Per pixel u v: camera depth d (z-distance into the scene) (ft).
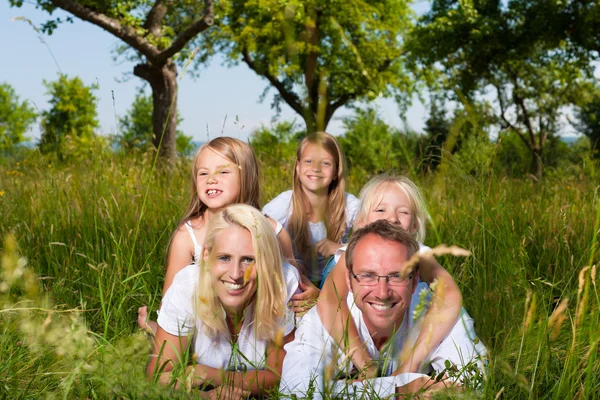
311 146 11.25
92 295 9.87
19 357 6.47
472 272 9.20
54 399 5.70
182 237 10.01
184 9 47.14
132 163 17.01
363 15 58.95
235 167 9.78
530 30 57.47
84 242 12.15
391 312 6.42
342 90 66.69
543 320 5.81
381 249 6.32
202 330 7.38
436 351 6.97
